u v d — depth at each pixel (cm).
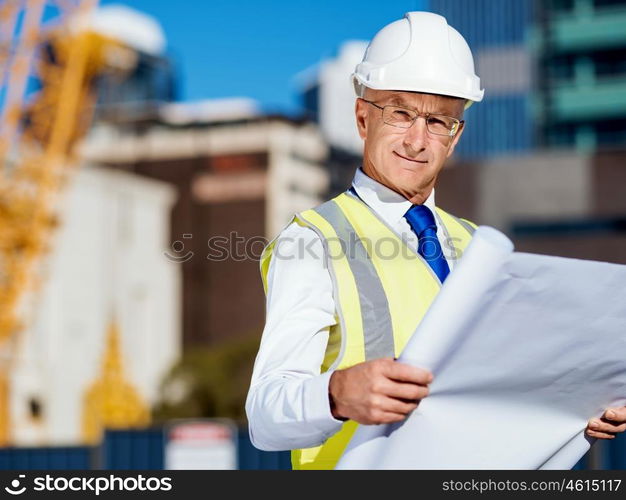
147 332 6397
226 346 5388
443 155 213
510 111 7150
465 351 162
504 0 6950
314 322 188
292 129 8350
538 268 157
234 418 5203
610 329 167
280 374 181
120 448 1072
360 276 195
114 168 8412
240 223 8188
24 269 4416
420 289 199
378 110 211
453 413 169
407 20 215
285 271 193
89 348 5978
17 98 4412
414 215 212
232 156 8281
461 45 214
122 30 10731
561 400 177
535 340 165
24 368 5497
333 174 8519
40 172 4425
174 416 5228
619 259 6116
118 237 6291
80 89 4512
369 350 190
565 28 7125
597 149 6225
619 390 180
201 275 7925
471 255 153
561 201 6247
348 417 164
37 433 5469
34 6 4444
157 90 10694
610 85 6981
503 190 6300
